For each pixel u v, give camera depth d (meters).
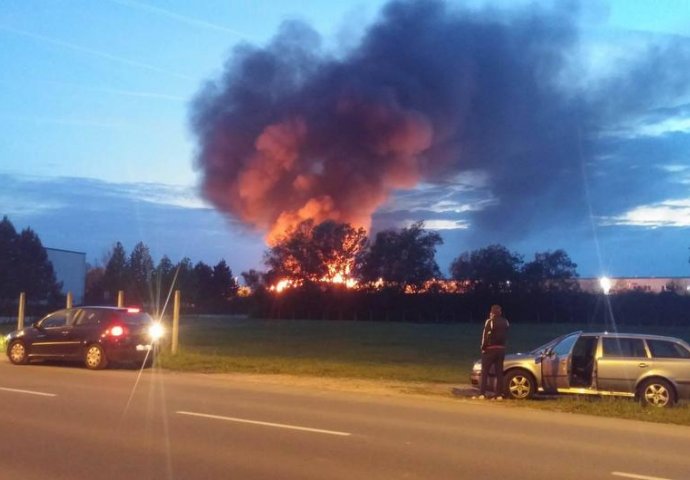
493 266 77.88
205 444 10.05
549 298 74.00
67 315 21.39
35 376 18.42
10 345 21.75
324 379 19.92
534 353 16.53
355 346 36.97
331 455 9.52
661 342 15.88
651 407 14.80
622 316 71.19
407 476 8.50
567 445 10.69
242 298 88.56
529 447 10.42
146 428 11.16
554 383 16.08
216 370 21.31
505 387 16.28
